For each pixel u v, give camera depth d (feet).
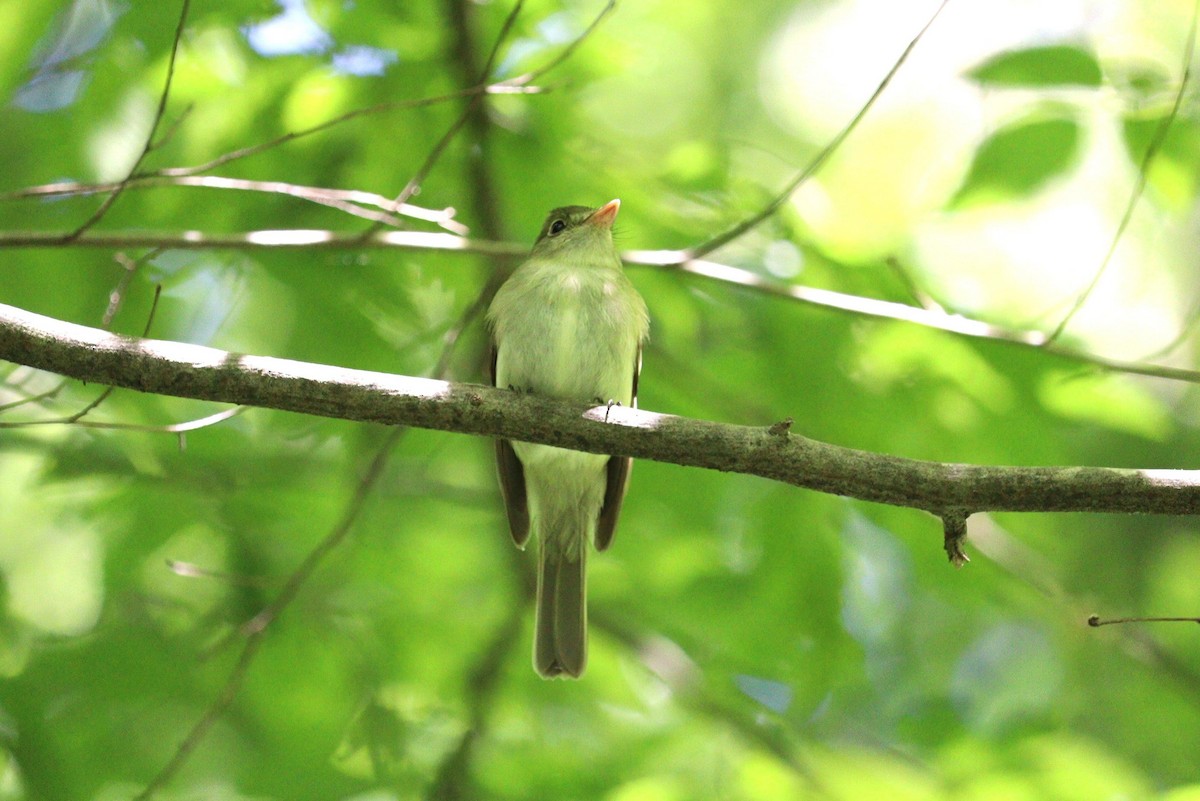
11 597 34.06
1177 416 47.80
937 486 21.06
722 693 36.91
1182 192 30.40
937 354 34.47
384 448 31.09
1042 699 45.29
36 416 34.35
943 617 45.60
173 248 27.53
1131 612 49.34
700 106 51.39
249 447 37.19
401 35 33.58
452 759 34.63
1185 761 44.39
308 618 35.58
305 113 33.06
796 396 35.76
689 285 36.37
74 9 32.96
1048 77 29.84
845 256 34.32
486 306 35.01
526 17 33.40
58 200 34.35
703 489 37.35
